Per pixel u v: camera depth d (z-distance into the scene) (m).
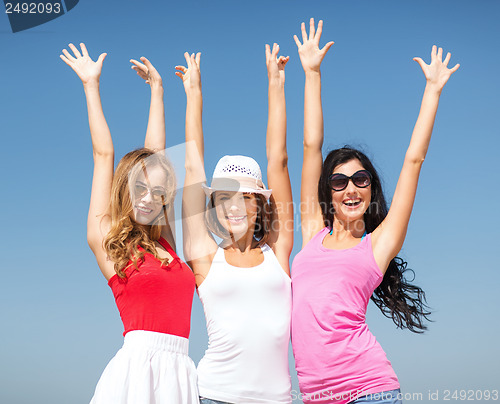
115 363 5.85
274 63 7.27
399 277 7.36
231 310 6.26
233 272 6.40
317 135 7.23
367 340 6.17
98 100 6.82
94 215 6.38
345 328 6.17
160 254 6.30
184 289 6.17
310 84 7.32
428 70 6.64
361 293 6.38
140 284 5.97
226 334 6.17
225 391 6.04
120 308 6.12
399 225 6.45
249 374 6.09
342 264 6.41
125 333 6.05
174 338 5.99
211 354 6.23
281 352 6.29
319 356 6.12
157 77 7.30
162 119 7.24
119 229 6.16
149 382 5.71
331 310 6.18
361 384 5.96
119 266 6.01
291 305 6.55
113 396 5.64
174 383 5.81
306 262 6.63
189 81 7.21
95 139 6.64
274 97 7.23
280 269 6.65
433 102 6.56
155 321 5.94
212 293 6.34
